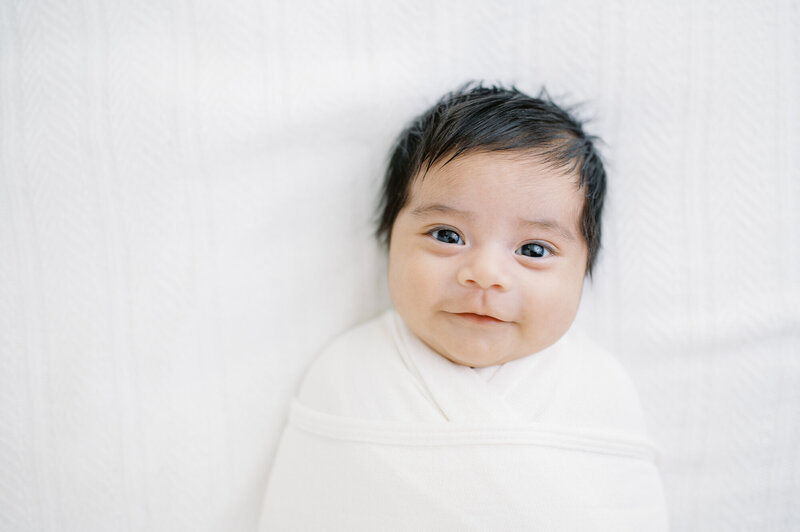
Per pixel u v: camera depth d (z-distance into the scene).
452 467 0.63
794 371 0.83
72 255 0.73
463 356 0.66
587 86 0.81
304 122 0.76
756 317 0.82
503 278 0.62
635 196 0.82
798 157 0.81
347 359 0.74
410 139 0.73
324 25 0.76
